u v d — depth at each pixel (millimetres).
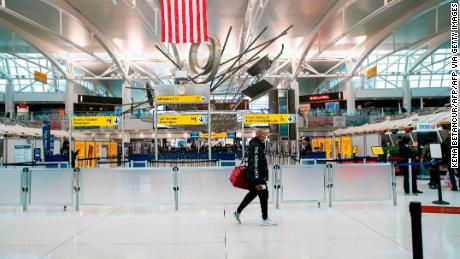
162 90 10898
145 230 6039
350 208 7867
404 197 9406
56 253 4816
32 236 5715
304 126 36906
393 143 20016
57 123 35875
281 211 7578
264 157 6332
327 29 37062
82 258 4605
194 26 14414
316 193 8008
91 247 5082
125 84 46375
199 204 7930
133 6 25625
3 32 39781
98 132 37656
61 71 46062
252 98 20094
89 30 34031
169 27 14367
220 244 5152
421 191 10570
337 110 38781
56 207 8289
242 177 6441
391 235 5543
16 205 7879
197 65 19547
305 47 39219
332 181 8062
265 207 6309
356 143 19484
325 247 4957
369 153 18281
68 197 7891
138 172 7910
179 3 14430
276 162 24312
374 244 5074
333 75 47562
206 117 12203
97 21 33656
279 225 6293
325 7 31188
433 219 6566
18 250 4961
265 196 6309
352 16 33688
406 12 33219
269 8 30812
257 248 4938
